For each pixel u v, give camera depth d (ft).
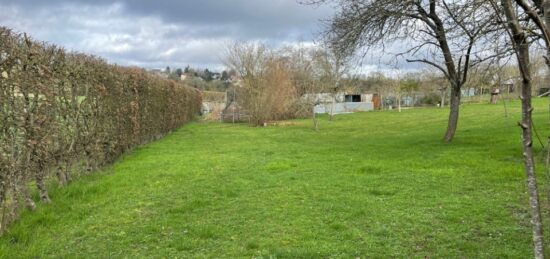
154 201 23.41
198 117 142.31
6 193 18.45
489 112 94.22
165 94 71.97
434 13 39.14
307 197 23.41
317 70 108.58
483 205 20.54
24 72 20.36
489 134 48.26
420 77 185.16
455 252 14.90
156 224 18.94
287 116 119.85
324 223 18.61
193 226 18.57
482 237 16.26
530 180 9.11
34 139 21.33
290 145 53.67
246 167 34.96
